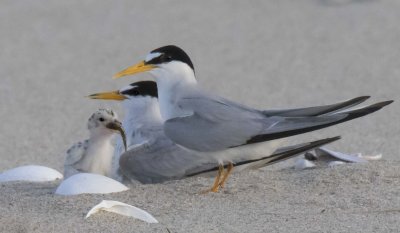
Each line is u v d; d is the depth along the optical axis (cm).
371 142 1450
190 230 859
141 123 1178
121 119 1655
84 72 2162
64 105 1839
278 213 927
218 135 1023
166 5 2906
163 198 999
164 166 1114
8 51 2400
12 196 1020
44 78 2106
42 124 1670
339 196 990
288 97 1862
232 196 1009
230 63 2219
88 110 1791
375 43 2377
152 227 871
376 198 971
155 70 1098
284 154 1066
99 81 2062
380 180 1051
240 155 1038
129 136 1181
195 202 982
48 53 2378
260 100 1842
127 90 1200
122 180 1168
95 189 1015
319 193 1011
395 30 2495
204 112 1039
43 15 2784
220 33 2555
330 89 1930
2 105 1848
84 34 2578
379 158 1250
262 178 1094
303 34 2511
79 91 1970
